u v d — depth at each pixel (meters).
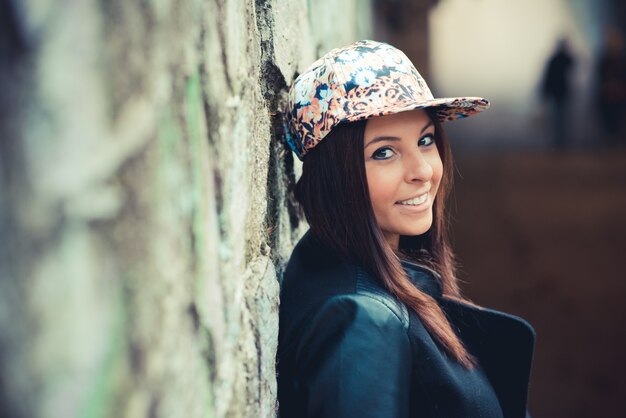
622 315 4.33
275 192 1.43
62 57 0.52
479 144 12.45
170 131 0.68
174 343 0.68
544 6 15.58
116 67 0.58
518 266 5.41
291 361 1.26
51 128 0.51
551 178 8.84
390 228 1.35
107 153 0.56
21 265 0.49
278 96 1.44
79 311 0.53
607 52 11.16
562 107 11.47
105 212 0.56
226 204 0.89
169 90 0.68
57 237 0.51
